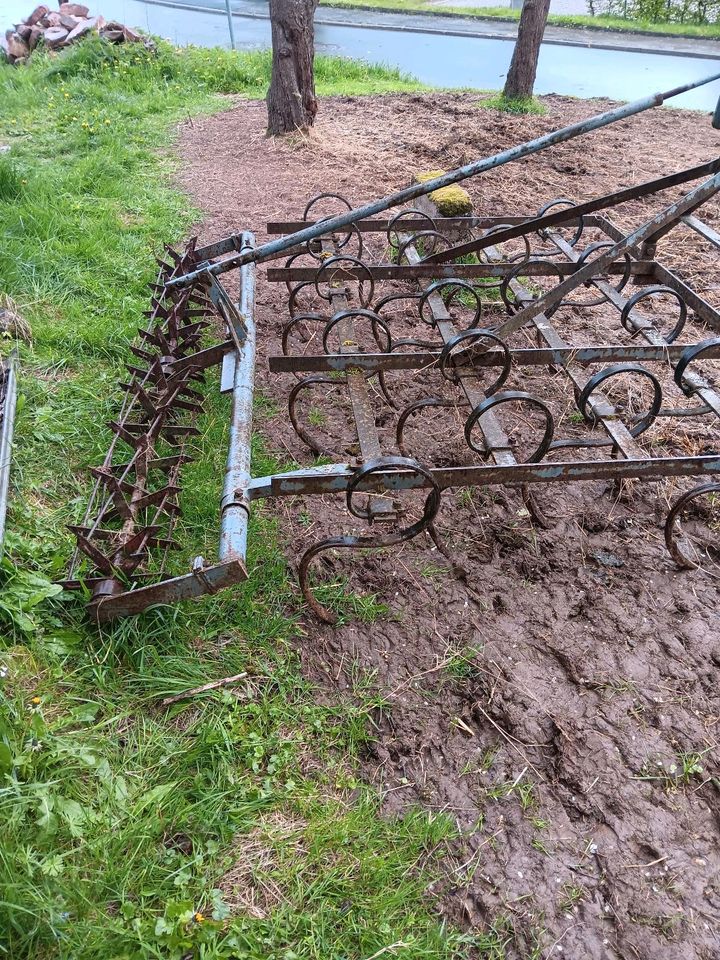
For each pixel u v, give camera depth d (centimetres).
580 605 297
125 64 1074
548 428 297
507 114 1009
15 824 203
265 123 912
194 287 447
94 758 226
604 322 493
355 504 341
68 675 250
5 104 938
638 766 241
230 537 249
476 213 650
